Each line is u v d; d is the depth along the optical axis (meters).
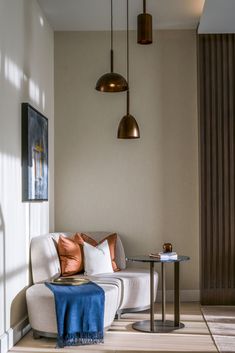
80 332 4.52
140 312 5.73
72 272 5.57
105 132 6.46
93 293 4.61
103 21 6.19
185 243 6.37
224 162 6.22
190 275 6.36
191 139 6.43
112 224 6.41
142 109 6.46
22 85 4.92
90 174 6.45
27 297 4.70
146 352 4.27
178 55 6.48
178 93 6.46
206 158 6.24
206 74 6.26
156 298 6.38
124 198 6.43
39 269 5.17
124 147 6.45
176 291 5.10
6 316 4.34
